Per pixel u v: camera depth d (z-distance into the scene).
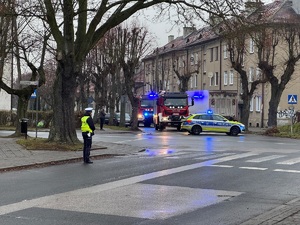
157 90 56.88
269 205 8.91
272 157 17.56
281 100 51.66
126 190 10.38
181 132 38.75
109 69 45.91
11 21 27.25
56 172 13.38
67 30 19.83
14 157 16.38
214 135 34.72
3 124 43.97
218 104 50.34
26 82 23.33
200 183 11.41
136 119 41.00
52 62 54.62
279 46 48.38
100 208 8.46
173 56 72.12
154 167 14.49
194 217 7.87
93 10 20.14
